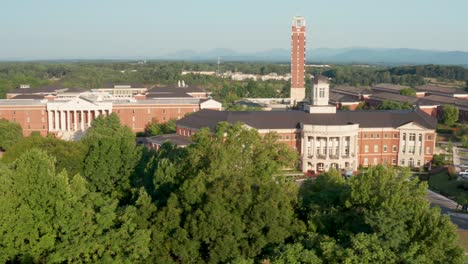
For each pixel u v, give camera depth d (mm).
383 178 71938
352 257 57562
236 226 66750
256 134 90375
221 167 75312
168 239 67875
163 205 74812
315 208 74250
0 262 65812
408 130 160500
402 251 60062
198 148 82625
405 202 68812
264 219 67688
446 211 113500
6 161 106375
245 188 70812
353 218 70188
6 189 70062
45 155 78000
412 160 161875
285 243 69750
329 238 63906
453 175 143125
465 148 188375
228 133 89625
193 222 66688
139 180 90062
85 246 65062
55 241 69625
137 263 67250
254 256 66625
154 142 159750
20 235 67625
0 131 165250
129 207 72188
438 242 62281
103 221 69312
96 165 93062
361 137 161000
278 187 74000
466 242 88688
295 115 161875
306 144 154500
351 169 155875
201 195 70562
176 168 80250
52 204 69750
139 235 66375
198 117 168500
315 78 168500
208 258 67312
